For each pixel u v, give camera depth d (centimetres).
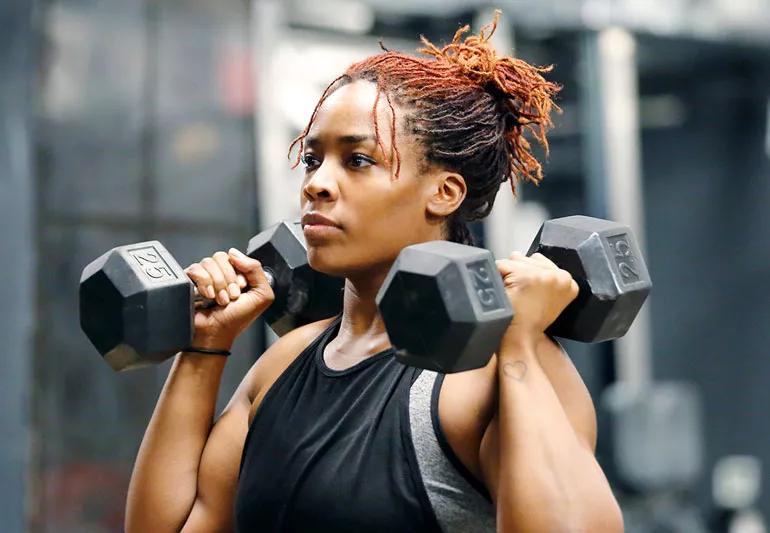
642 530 580
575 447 137
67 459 396
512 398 138
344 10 572
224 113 438
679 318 841
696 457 602
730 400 812
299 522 146
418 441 143
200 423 164
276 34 489
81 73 410
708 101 811
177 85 428
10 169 397
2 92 398
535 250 155
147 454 162
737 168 810
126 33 420
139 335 152
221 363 165
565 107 745
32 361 392
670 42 702
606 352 679
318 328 169
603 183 656
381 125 151
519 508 133
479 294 134
